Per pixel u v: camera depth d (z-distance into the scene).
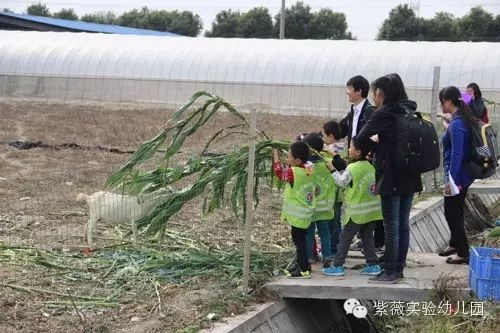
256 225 10.69
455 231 8.30
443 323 6.80
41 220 10.38
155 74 33.44
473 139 8.05
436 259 8.58
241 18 66.94
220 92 32.66
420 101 30.31
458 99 8.12
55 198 11.91
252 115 7.10
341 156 8.20
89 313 6.77
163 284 7.61
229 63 32.84
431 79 30.25
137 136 21.39
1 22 46.62
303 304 7.75
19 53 35.56
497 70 29.88
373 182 7.57
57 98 34.81
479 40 65.94
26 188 12.77
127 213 8.84
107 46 35.31
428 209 12.27
